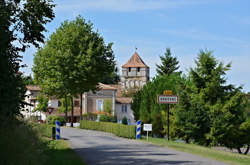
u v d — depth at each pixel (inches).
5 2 559.5
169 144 891.4
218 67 1072.2
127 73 4820.4
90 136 1202.6
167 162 551.8
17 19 577.9
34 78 1991.9
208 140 1048.8
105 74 1930.4
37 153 400.8
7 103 471.8
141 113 1371.8
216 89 1060.5
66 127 1951.3
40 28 588.7
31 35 589.3
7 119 424.5
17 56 524.7
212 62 1078.4
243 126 1024.2
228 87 1079.6
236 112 1042.1
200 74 1091.9
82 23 1913.1
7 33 502.3
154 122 1302.9
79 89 1860.2
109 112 2989.7
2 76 477.4
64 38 1840.6
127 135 1131.3
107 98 3070.9
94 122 1621.6
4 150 362.9
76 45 1852.9
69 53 1813.5
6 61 484.1
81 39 1844.2
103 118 2544.3
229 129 1015.6
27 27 580.7
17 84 488.4
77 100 2977.4
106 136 1209.4
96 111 3029.0
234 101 1034.1
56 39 1899.6
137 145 861.8
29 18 584.7
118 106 3265.3
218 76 1066.1
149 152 700.0
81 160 547.2
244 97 1063.6
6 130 392.8
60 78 1820.9
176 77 1326.3
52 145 677.3
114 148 783.1
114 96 3093.0
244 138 1054.4
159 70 3513.8
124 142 954.7
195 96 1056.2
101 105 3048.7
